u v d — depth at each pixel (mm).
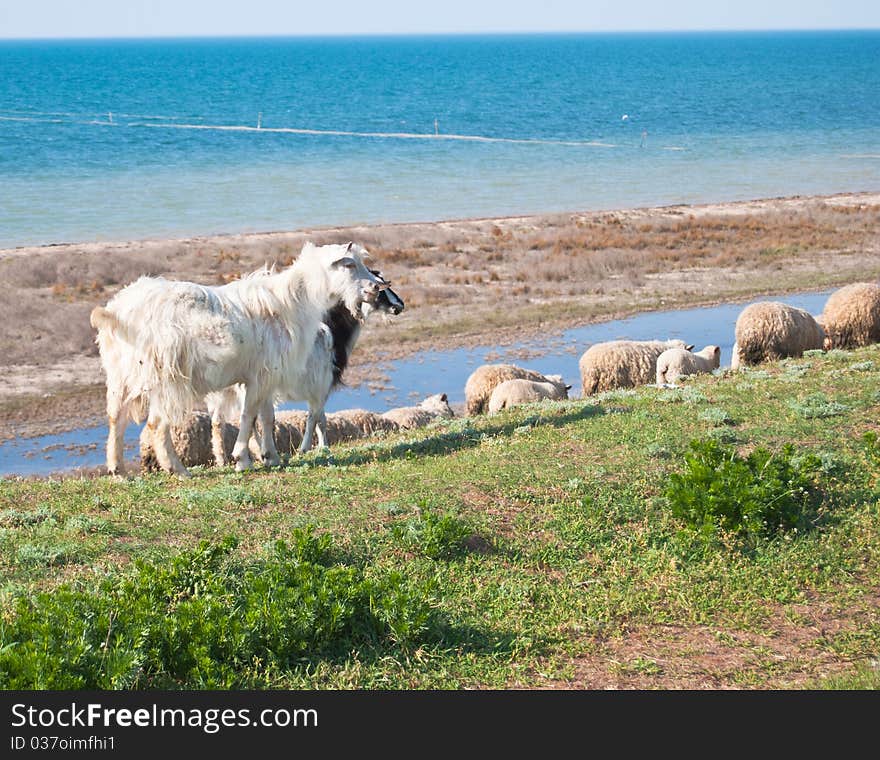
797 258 45062
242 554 8219
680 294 38531
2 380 26703
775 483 9219
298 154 91750
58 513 9547
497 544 8711
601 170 81375
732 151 94875
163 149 94062
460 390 27000
